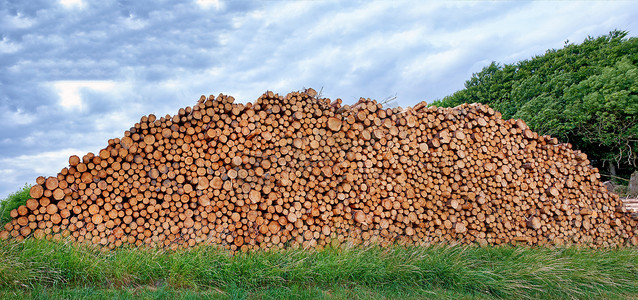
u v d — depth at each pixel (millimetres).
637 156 20078
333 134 7242
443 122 8078
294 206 6668
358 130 7332
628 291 6617
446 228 7512
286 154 6852
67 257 5180
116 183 6012
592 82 20062
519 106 23031
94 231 5828
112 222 5910
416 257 6418
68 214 5797
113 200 5969
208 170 6406
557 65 23375
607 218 8953
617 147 20250
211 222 6316
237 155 6594
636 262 7500
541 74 23984
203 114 6484
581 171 8969
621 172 21734
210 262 5645
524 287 6027
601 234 8742
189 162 6348
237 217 6383
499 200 8016
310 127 7090
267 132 6770
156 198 6238
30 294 4531
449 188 7762
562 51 24125
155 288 5078
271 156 6695
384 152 7426
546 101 21422
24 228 5598
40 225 5668
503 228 7961
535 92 22781
